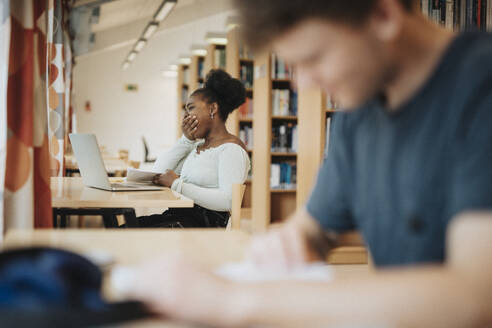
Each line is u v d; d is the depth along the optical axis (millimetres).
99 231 1036
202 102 2570
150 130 13969
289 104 4613
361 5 562
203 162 2496
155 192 2209
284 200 4859
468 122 573
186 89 8898
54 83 4410
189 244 925
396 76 647
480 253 471
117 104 13664
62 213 2254
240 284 527
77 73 13305
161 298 505
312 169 4051
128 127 13797
